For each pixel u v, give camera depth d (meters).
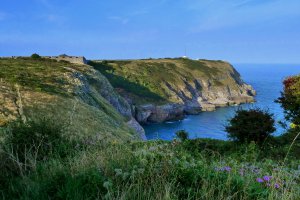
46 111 40.22
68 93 55.91
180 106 109.38
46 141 7.79
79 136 9.28
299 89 22.77
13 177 5.92
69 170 5.73
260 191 5.12
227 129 21.48
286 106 23.61
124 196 4.48
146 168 5.57
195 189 5.16
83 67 91.00
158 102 108.06
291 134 21.19
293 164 10.81
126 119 76.06
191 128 85.38
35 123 8.17
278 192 5.21
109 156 6.34
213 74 159.38
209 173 5.62
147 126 95.06
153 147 7.20
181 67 156.25
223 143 19.83
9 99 40.94
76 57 117.69
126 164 5.81
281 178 6.33
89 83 79.56
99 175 5.09
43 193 5.00
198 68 161.12
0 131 7.88
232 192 5.15
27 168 6.50
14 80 52.25
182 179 5.35
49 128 8.24
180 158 6.81
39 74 64.56
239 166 7.76
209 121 97.56
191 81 143.25
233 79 163.38
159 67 145.50
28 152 6.91
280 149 17.45
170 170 5.48
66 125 9.62
